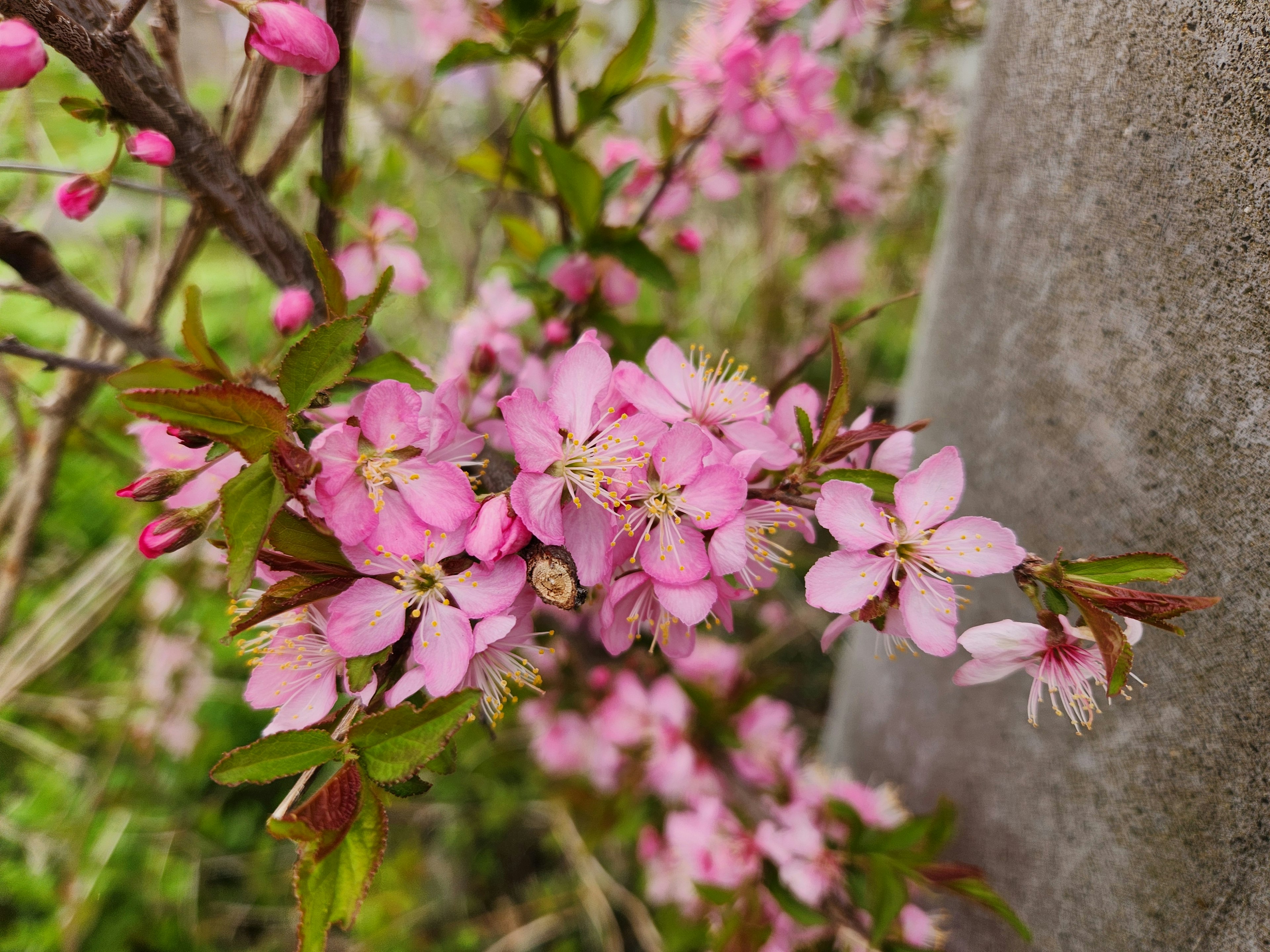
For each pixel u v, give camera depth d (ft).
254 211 0.53
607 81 0.64
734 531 0.44
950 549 0.45
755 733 0.96
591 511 0.44
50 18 0.42
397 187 1.08
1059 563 0.44
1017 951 0.67
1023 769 0.66
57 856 1.04
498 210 1.17
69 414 0.70
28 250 0.51
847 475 0.46
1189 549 0.52
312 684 0.45
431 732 0.40
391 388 0.42
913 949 0.70
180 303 1.08
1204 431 0.51
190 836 1.10
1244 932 0.51
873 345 1.42
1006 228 0.65
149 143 0.46
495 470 0.51
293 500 0.43
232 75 0.88
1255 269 0.47
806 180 1.22
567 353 0.44
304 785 0.40
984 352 0.69
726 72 0.73
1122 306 0.55
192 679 1.08
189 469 0.44
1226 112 0.48
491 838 1.23
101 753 1.14
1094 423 0.58
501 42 0.64
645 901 1.12
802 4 0.70
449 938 1.11
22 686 0.93
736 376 0.51
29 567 0.94
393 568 0.43
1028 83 0.61
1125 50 0.52
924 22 1.01
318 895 0.38
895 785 0.86
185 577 1.01
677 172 0.80
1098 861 0.59
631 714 0.96
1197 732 0.52
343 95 0.51
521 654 0.51
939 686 0.77
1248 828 0.50
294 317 0.53
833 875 0.75
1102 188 0.56
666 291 0.71
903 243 1.37
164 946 1.04
